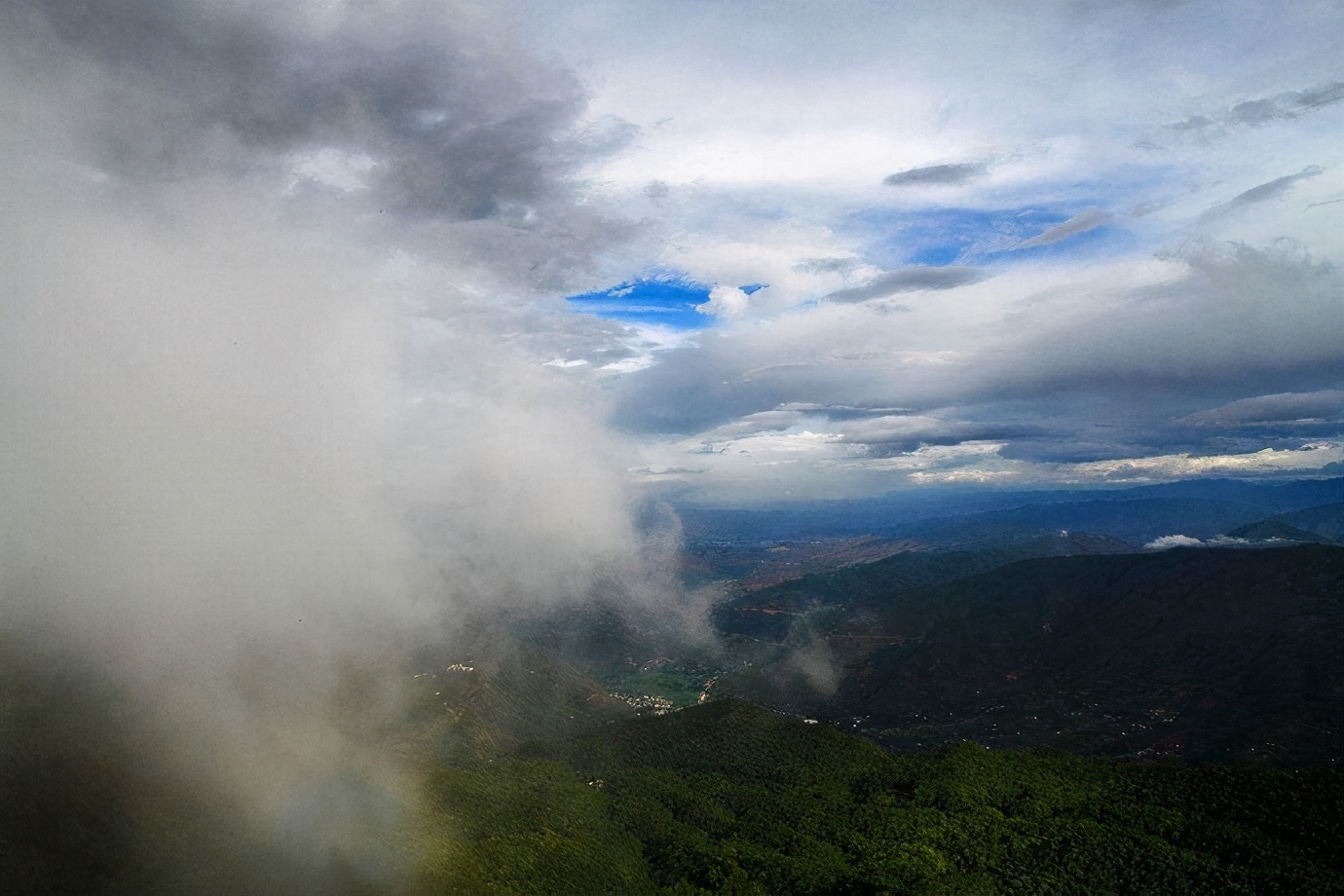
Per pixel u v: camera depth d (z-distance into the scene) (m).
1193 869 120.44
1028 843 132.25
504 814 149.88
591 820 154.12
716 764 190.50
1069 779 158.12
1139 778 155.50
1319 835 128.62
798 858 133.25
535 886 117.56
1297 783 143.88
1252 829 133.12
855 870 126.62
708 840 146.88
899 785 165.62
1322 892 112.12
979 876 122.81
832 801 162.38
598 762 197.50
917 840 136.00
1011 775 159.75
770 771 184.25
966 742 177.88
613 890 122.81
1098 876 121.31
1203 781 150.38
